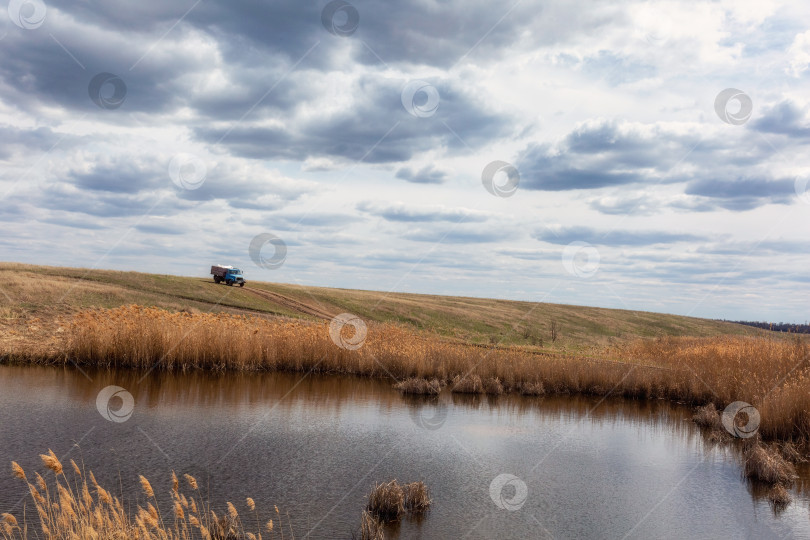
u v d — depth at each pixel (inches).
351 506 375.2
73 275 1672.0
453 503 395.9
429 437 575.5
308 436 551.5
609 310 3486.7
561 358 1064.2
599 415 748.0
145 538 265.4
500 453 534.0
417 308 2498.8
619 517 386.3
